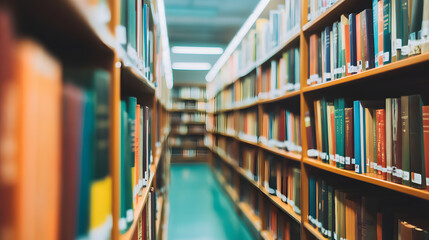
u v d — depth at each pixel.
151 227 1.57
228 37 6.20
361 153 1.19
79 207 0.44
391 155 1.01
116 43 0.65
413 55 0.92
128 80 1.06
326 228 1.44
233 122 4.01
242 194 3.49
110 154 0.63
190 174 6.24
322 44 1.53
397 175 0.98
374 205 1.15
